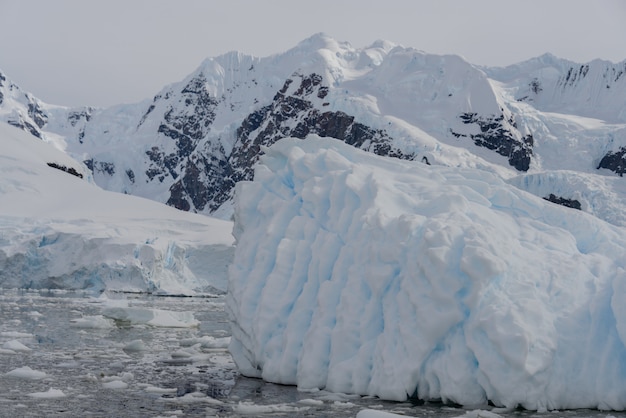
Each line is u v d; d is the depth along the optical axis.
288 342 14.52
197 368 17.64
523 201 15.78
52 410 12.50
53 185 85.75
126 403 13.16
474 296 12.50
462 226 13.51
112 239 63.12
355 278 14.10
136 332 27.17
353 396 13.24
